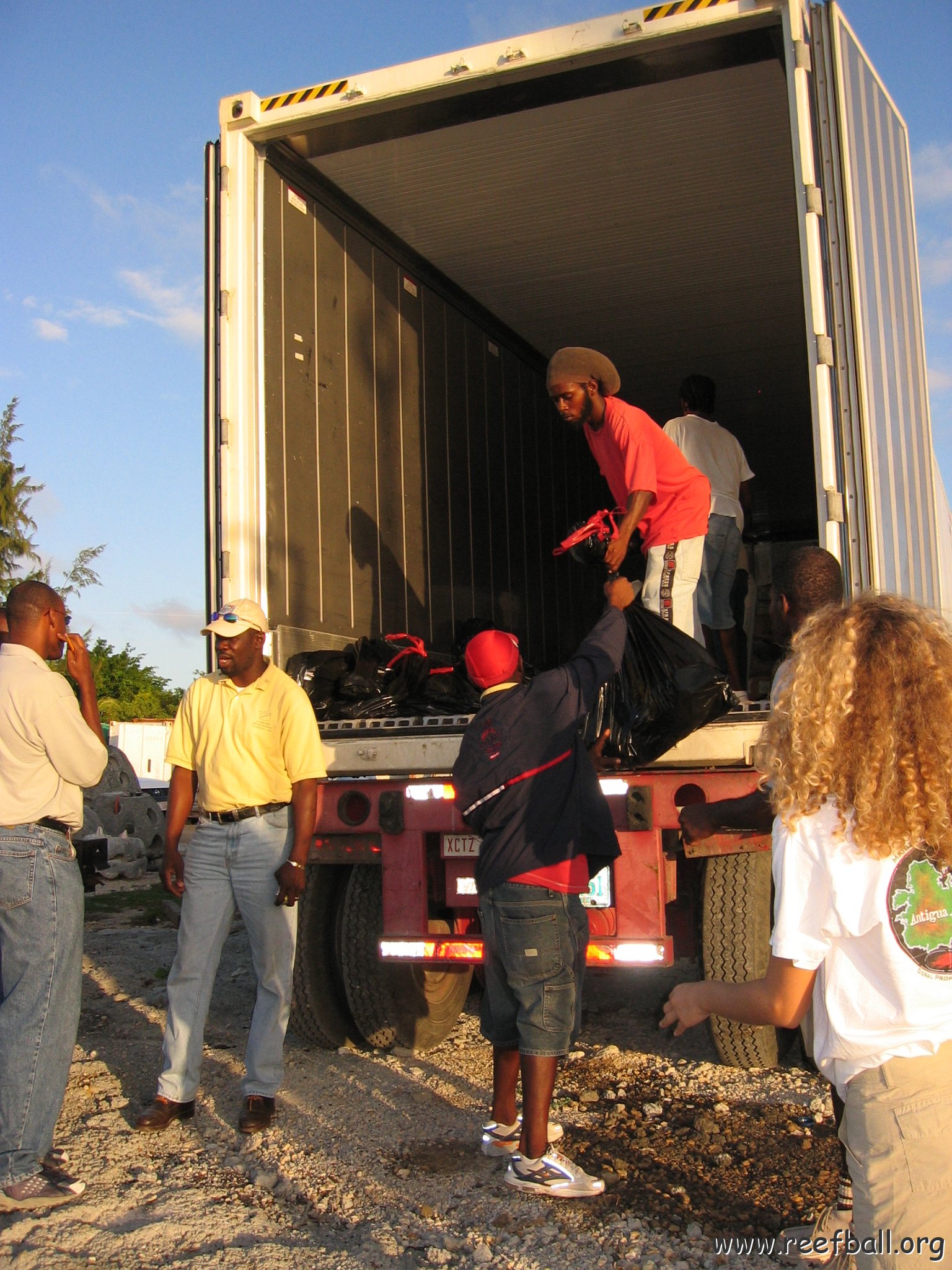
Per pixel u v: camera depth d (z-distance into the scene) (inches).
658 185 224.5
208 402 184.5
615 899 143.2
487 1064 167.2
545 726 120.4
